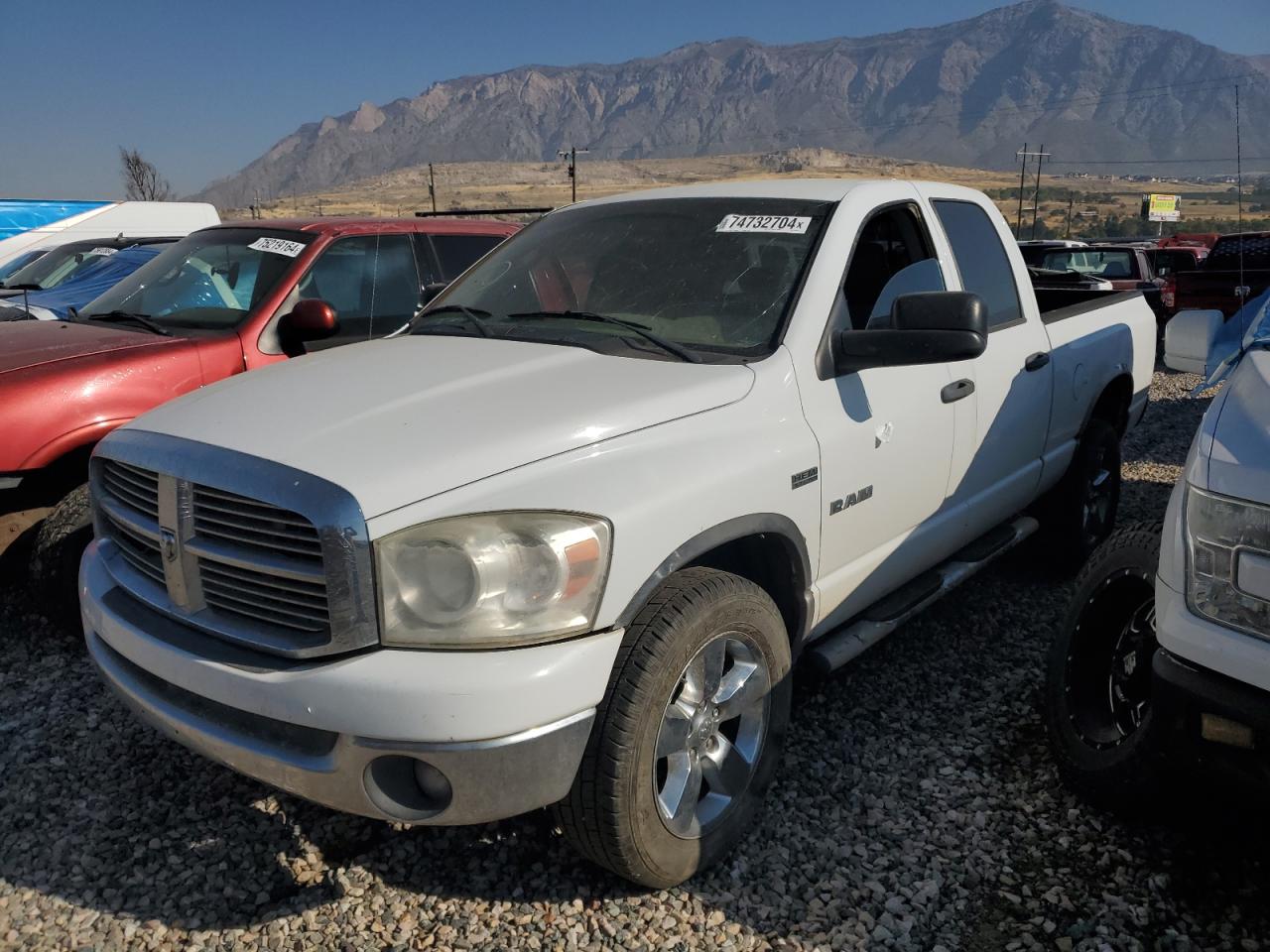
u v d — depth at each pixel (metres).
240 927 2.71
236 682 2.41
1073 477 5.00
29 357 4.46
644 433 2.67
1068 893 2.79
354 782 2.34
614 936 2.65
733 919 2.72
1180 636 2.50
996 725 3.73
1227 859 2.92
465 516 2.34
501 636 2.33
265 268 5.46
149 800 3.29
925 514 3.79
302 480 2.34
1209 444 2.57
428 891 2.84
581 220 4.00
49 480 4.43
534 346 3.22
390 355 3.26
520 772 2.34
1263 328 3.08
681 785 2.79
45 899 2.82
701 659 2.78
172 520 2.60
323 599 2.34
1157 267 19.98
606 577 2.48
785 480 2.99
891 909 2.76
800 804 3.24
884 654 4.32
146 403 4.52
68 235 15.60
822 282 3.28
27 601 4.85
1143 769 2.88
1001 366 4.15
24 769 3.48
